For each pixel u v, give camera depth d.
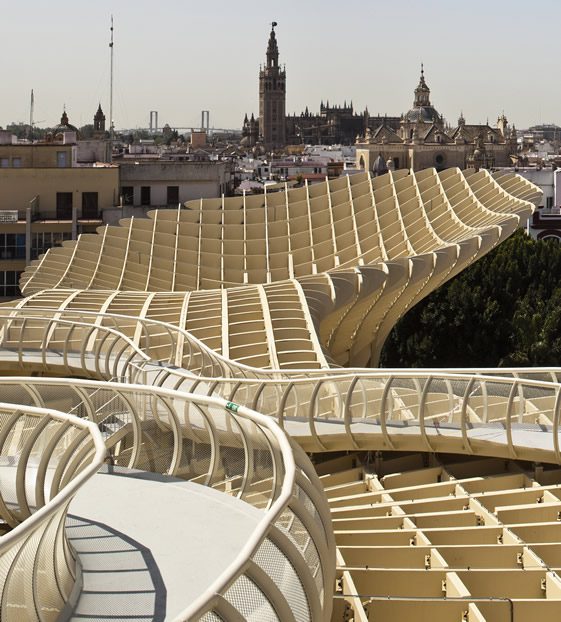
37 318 56.81
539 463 38.28
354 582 26.70
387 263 74.88
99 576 22.45
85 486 27.91
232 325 60.38
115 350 55.28
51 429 28.08
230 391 43.28
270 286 71.06
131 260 98.44
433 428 39.94
